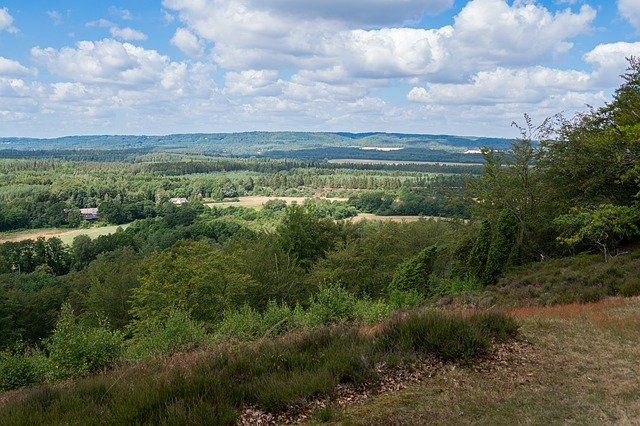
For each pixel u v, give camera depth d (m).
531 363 8.29
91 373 11.30
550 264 26.03
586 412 6.26
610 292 16.52
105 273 58.06
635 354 8.70
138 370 9.75
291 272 46.53
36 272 70.62
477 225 35.03
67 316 12.12
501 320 9.88
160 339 13.55
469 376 7.64
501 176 33.28
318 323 14.51
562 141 31.73
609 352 8.88
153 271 37.75
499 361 8.30
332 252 49.59
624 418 6.01
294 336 10.29
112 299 47.38
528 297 18.88
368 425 5.96
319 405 6.58
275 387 6.68
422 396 6.86
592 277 18.81
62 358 11.41
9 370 11.62
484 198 34.38
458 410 6.38
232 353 8.80
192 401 6.22
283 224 57.06
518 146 33.03
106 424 5.96
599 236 25.62
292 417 6.31
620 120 26.03
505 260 27.61
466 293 22.89
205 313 34.47
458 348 8.27
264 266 44.94
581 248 30.55
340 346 8.55
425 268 31.69
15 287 56.72
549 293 18.19
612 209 22.58
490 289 23.69
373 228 63.59
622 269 19.14
